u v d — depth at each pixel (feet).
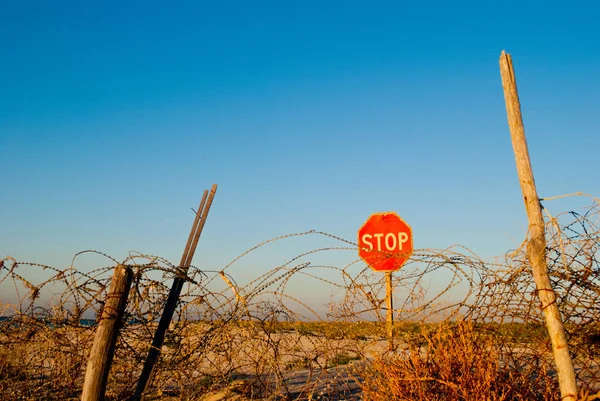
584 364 10.20
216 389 12.32
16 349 11.67
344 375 15.53
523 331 10.49
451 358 10.74
